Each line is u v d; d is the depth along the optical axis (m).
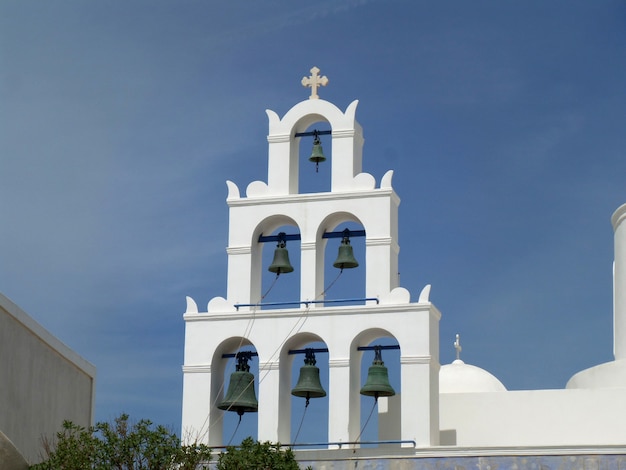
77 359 38.22
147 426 34.22
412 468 37.84
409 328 39.06
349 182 40.69
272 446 35.78
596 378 42.44
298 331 39.66
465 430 42.06
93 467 33.34
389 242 39.94
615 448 37.00
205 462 37.56
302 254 40.31
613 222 44.44
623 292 43.59
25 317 35.72
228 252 40.84
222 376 40.50
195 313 40.44
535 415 41.91
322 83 41.84
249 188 41.22
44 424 36.41
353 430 39.06
